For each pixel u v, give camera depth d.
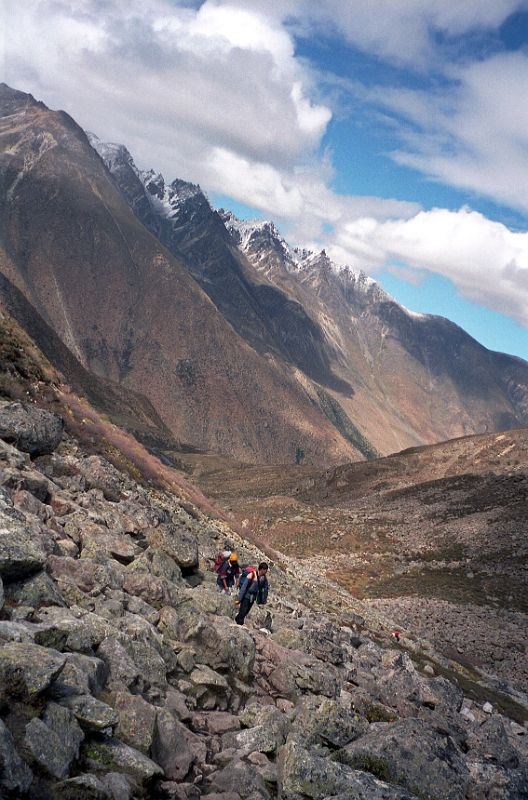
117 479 26.39
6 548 10.41
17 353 41.94
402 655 20.28
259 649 15.55
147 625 12.14
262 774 9.60
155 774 8.31
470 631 70.62
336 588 69.31
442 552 114.56
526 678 57.84
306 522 139.12
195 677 12.13
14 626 8.80
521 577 97.12
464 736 16.23
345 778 9.32
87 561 13.56
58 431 23.12
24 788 6.47
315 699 14.27
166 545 19.92
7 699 7.41
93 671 9.18
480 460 197.38
